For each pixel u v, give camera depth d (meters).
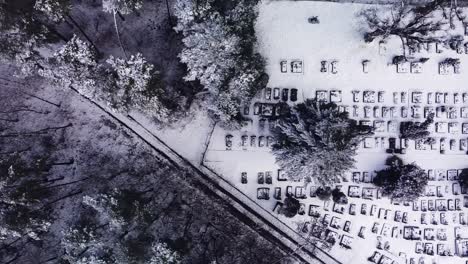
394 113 30.23
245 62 27.02
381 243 30.38
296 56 30.09
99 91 27.42
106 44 29.97
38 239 30.03
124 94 27.31
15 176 27.02
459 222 30.36
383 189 29.48
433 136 30.34
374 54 30.16
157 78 27.72
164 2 29.86
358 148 30.25
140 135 30.34
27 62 27.56
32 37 26.41
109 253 27.38
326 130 25.92
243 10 26.56
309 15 30.08
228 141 30.09
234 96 27.58
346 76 30.17
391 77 30.23
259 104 29.98
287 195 30.20
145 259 27.66
